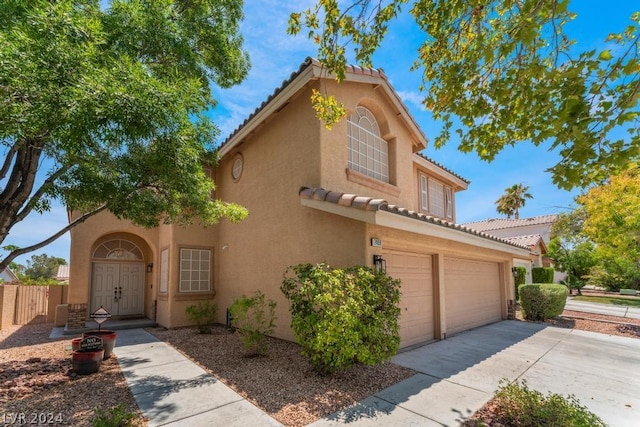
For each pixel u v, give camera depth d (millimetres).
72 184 6824
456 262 11969
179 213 8688
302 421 4871
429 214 16266
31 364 7828
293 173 10141
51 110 4398
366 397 5719
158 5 6711
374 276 6938
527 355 8539
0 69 4109
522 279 21484
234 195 13398
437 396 5766
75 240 13445
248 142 12680
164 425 4766
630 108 3418
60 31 4699
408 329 9227
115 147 6898
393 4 5434
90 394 5930
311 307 6547
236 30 9406
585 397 5898
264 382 6441
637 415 5195
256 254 11586
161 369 7391
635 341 10391
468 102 5324
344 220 8461
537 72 3986
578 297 26453
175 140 6227
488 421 4801
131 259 15641
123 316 15117
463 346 9406
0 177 6363
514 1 4352
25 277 25484
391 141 12125
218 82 9438
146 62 7242
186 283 13195
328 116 7148
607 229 15453
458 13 5113
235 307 8898
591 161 3699
